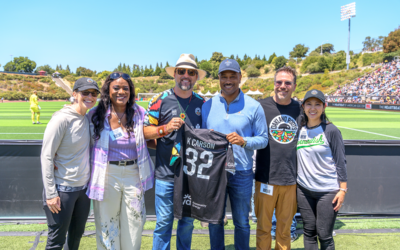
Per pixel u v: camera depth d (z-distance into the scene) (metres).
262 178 2.50
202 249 2.84
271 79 68.25
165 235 2.50
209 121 2.48
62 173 2.16
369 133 10.77
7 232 3.05
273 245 3.01
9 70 92.62
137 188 2.35
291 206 2.52
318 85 53.66
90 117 2.31
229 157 2.23
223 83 2.37
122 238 2.40
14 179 3.30
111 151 2.28
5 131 10.32
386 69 44.50
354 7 51.25
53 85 75.56
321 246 2.43
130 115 2.33
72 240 2.40
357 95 37.72
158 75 99.81
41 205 3.34
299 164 2.46
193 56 2.54
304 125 2.46
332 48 89.06
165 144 2.45
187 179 2.38
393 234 3.05
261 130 2.39
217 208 2.29
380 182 3.46
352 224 3.29
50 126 2.08
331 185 2.31
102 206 2.30
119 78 2.23
